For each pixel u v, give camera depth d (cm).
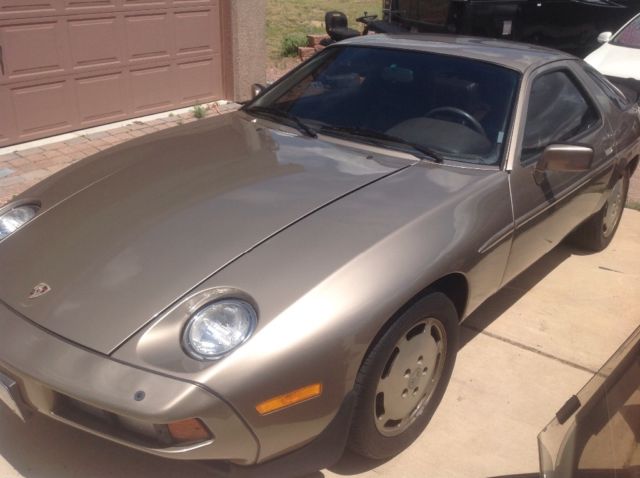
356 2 1680
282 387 222
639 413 170
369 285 244
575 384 348
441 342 294
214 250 253
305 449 241
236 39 816
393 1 1014
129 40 729
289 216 271
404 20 999
